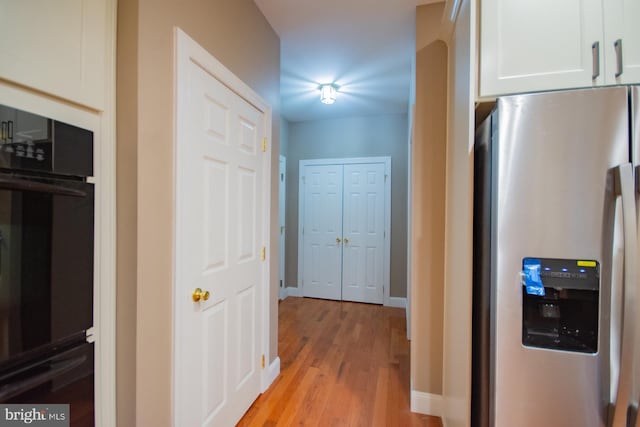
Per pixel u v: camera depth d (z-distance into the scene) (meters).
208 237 1.34
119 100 0.99
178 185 1.14
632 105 0.88
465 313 1.22
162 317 1.08
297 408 1.77
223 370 1.47
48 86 0.80
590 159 0.90
